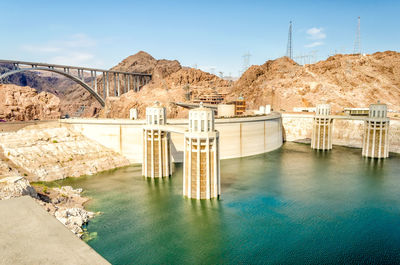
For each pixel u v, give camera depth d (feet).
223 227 220.43
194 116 269.03
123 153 426.10
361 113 595.47
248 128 481.87
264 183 329.31
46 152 372.99
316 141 553.23
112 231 212.02
